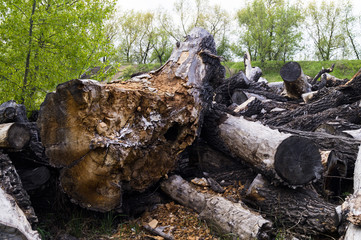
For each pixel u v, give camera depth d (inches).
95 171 135.9
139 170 154.6
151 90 163.3
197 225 147.6
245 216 135.1
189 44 193.6
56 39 249.6
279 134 151.6
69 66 260.2
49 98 133.3
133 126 147.5
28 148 147.0
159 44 1192.2
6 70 240.5
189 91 171.8
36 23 239.5
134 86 164.7
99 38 268.1
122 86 158.9
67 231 141.0
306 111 270.1
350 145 180.7
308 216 139.1
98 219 151.8
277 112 279.3
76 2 257.0
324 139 187.8
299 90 342.3
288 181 142.9
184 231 143.3
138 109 148.9
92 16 253.1
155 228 145.6
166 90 170.9
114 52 273.7
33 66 249.1
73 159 137.3
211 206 147.3
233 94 352.5
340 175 177.0
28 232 104.4
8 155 145.7
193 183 168.7
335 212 132.7
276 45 1044.5
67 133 134.9
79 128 134.0
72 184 141.3
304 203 143.6
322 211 137.6
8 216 100.0
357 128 219.1
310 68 1004.6
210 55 187.3
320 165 147.1
